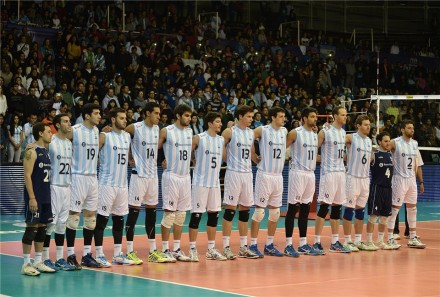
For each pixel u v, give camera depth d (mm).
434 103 26094
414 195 13219
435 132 24422
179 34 25109
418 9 30859
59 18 23297
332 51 28062
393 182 13109
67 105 18328
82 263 10555
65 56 21172
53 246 12266
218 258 11367
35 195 9672
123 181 10703
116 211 10719
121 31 23359
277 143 11727
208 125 11406
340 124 12438
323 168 12297
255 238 11750
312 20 30391
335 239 12539
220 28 26766
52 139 10102
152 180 11000
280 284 9211
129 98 20219
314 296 8438
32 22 22531
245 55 26000
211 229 11453
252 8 29141
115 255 10828
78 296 8305
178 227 11242
